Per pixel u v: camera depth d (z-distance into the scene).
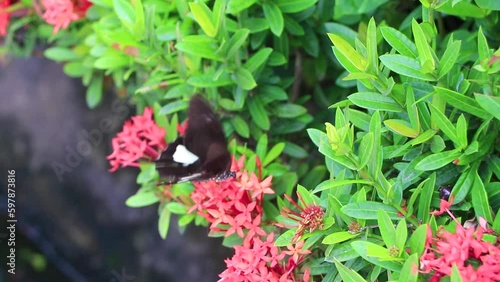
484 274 0.57
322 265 0.66
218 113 0.76
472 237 0.58
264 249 0.66
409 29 0.74
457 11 0.70
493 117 0.63
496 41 0.73
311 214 0.64
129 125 0.77
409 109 0.63
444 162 0.62
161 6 0.77
